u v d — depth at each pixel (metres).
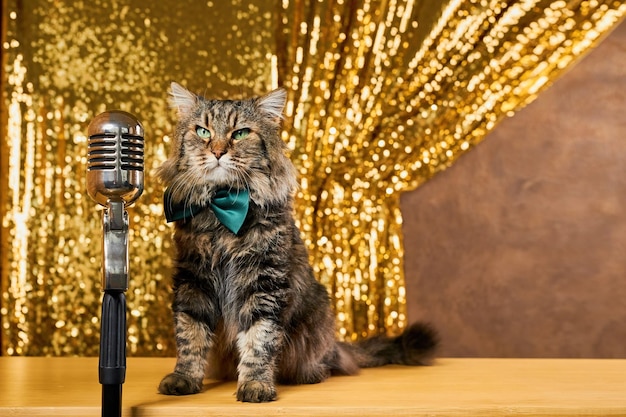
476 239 3.31
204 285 1.81
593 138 3.35
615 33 3.37
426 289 3.29
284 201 1.87
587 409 1.59
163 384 1.73
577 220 3.33
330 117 3.25
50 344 3.20
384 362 2.24
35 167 3.25
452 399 1.66
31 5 3.29
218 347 1.91
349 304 3.16
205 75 3.31
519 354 3.28
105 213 1.49
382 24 3.27
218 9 3.33
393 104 3.26
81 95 3.29
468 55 3.26
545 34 3.24
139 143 1.50
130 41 3.32
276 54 3.30
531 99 3.28
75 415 1.56
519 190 3.33
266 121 1.93
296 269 1.88
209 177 1.81
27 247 3.22
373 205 3.23
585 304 3.30
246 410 1.56
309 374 1.91
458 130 3.26
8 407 1.55
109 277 1.48
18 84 3.27
